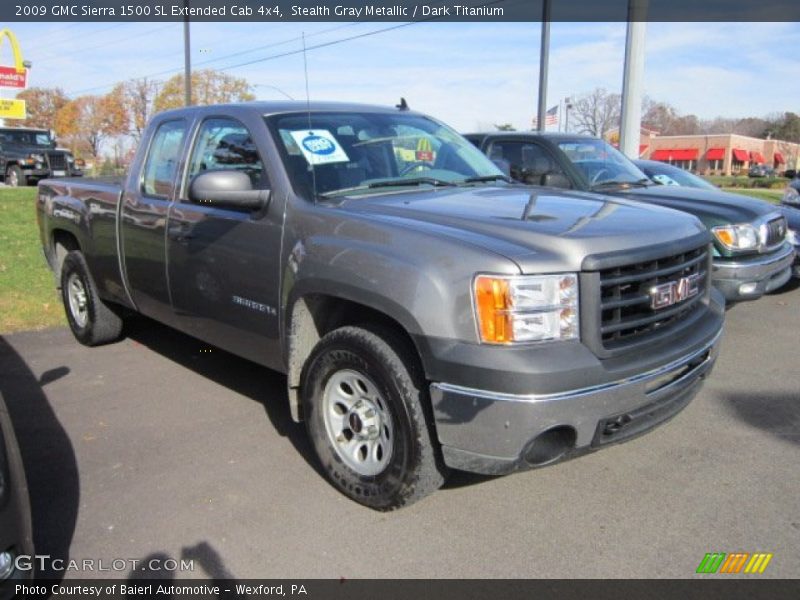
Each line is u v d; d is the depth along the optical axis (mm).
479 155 4980
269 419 4570
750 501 3459
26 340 6426
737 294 6078
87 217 5672
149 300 5098
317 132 4172
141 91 45500
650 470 3791
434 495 3561
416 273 3008
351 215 3477
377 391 3258
